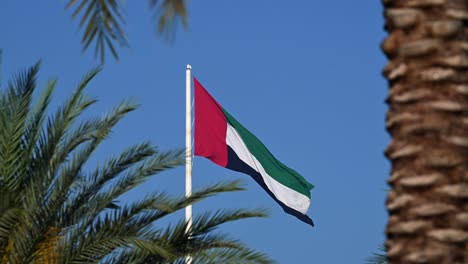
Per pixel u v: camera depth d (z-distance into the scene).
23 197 17.20
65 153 17.23
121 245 16.95
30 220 17.03
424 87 6.99
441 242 6.73
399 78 7.09
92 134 17.23
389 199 7.00
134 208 17.30
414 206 6.84
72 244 17.11
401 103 7.04
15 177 17.30
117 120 17.42
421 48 7.03
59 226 17.22
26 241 17.02
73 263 17.02
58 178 17.19
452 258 6.71
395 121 7.05
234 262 17.41
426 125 6.90
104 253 17.12
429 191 6.82
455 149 6.84
